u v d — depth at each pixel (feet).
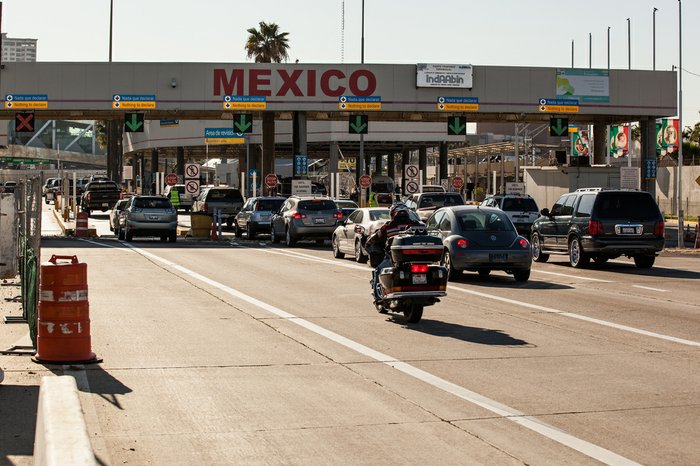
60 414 23.20
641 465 29.55
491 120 228.22
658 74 205.67
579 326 61.05
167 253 131.54
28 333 56.59
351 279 92.38
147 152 448.24
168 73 193.16
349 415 36.29
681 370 45.78
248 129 205.98
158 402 38.42
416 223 66.85
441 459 30.17
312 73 196.24
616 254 106.93
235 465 29.53
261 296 77.20
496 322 62.85
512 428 34.27
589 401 38.81
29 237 67.15
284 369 45.75
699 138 386.11
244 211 177.68
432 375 44.37
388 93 197.57
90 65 192.03
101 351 50.37
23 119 196.13
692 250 143.95
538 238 120.37
